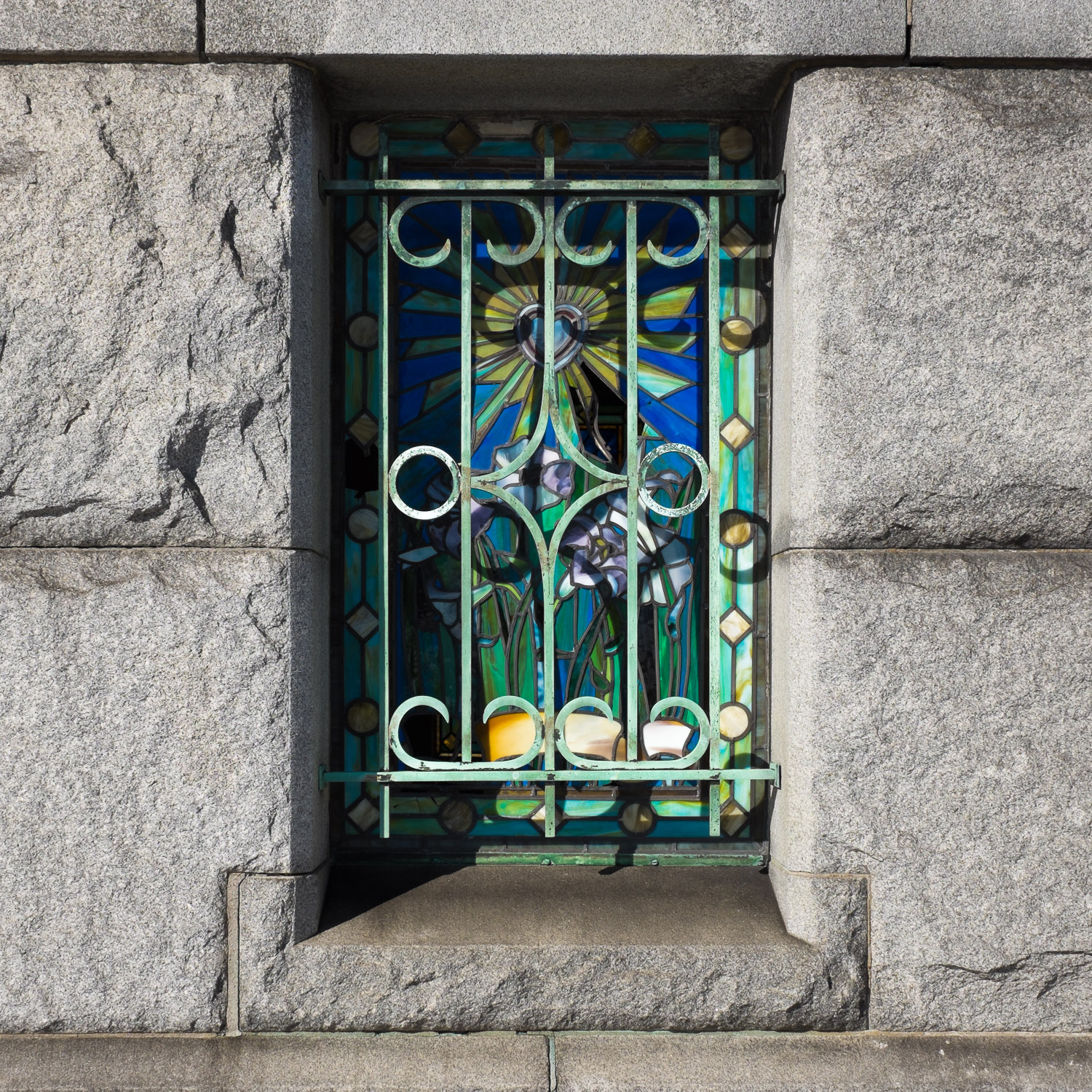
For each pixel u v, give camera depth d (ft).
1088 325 6.71
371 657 7.70
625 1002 6.60
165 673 6.49
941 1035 6.64
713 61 6.77
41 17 6.53
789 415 6.99
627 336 7.30
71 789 6.45
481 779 7.07
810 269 6.76
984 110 6.71
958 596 6.61
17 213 6.50
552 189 7.18
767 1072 6.41
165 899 6.50
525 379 7.88
